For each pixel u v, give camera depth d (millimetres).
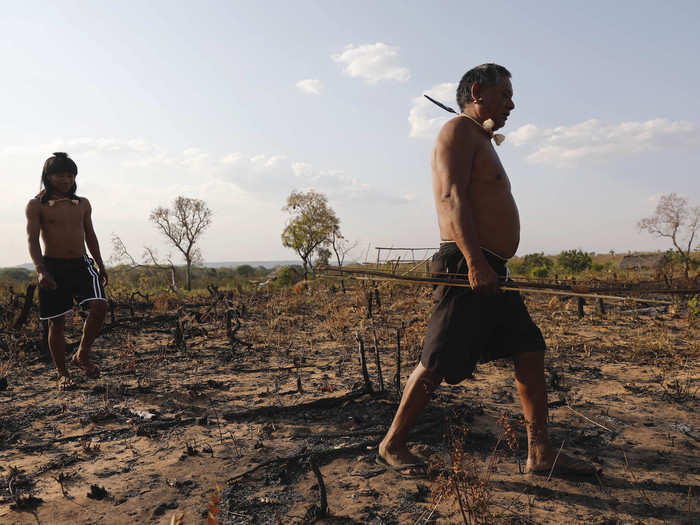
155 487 2418
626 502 2246
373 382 4258
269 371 4793
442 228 2590
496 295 2432
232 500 2271
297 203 33250
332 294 11844
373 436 3027
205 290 18969
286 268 22266
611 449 2865
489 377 4402
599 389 4039
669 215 30219
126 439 3078
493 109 2557
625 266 23000
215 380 4461
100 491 2330
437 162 2541
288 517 2131
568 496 2303
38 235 4277
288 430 3182
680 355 5098
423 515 2131
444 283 2406
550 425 3273
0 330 6266
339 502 2260
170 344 5836
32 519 2139
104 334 6727
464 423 3160
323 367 4902
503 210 2523
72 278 4379
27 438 3115
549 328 6742
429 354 2455
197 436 3098
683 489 2365
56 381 4461
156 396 3988
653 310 7863
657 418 3357
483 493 2068
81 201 4578
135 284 17266
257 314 8969
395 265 2746
